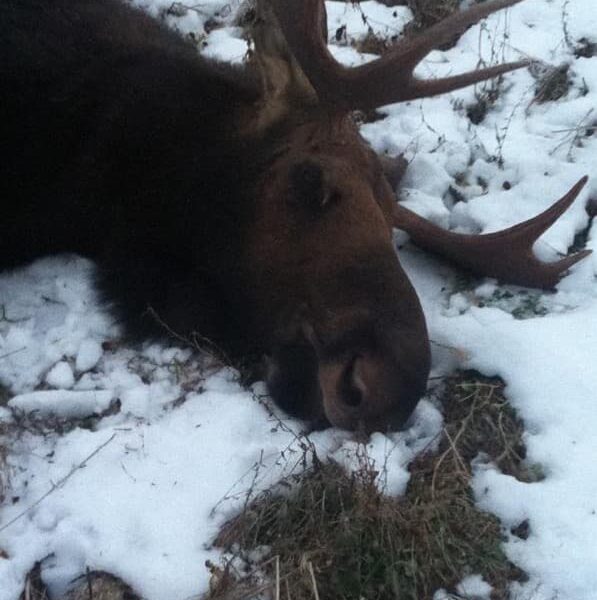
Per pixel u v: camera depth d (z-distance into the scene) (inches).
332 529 97.9
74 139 113.8
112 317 115.1
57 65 114.7
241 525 97.9
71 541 96.3
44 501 99.3
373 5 158.2
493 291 121.1
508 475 103.7
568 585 95.3
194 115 110.6
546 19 157.3
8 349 113.3
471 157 138.0
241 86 111.3
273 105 107.3
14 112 114.0
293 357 104.5
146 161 111.1
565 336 113.7
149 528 97.7
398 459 103.5
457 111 143.7
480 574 97.0
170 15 151.8
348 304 100.0
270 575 95.0
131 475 101.5
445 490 100.9
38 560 96.0
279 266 103.4
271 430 106.0
